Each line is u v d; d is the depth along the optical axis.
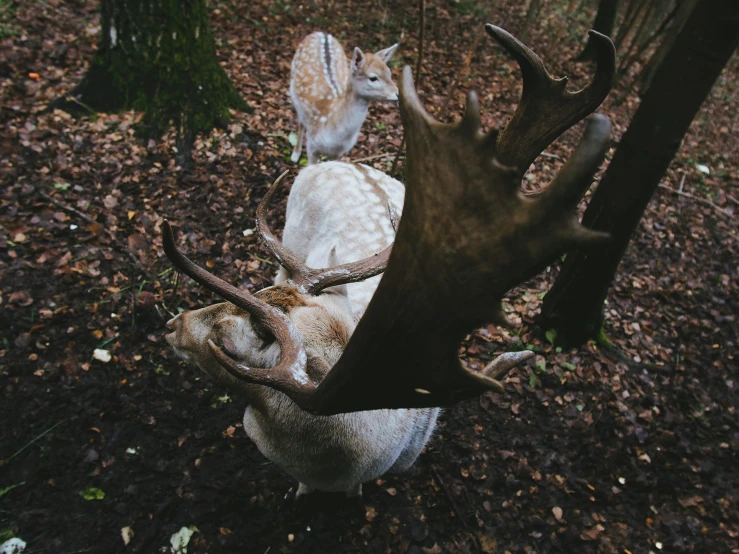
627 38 10.98
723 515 3.42
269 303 1.96
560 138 6.96
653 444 3.76
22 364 3.36
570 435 3.71
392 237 3.05
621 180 3.60
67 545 2.73
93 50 6.11
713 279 5.31
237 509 3.01
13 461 2.98
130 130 5.04
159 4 4.85
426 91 7.32
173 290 3.94
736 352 4.57
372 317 1.18
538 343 4.27
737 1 2.99
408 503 3.19
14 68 5.51
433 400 1.27
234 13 7.94
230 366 1.59
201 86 5.20
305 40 6.00
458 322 1.07
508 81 8.11
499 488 3.35
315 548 2.93
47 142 4.80
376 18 9.03
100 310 3.74
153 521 2.89
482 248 0.97
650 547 3.21
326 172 3.35
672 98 3.31
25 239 4.04
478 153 0.93
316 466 2.20
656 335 4.61
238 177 5.00
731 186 7.00
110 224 4.30
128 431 3.20
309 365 1.79
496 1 9.76
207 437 3.25
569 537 3.17
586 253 3.87
